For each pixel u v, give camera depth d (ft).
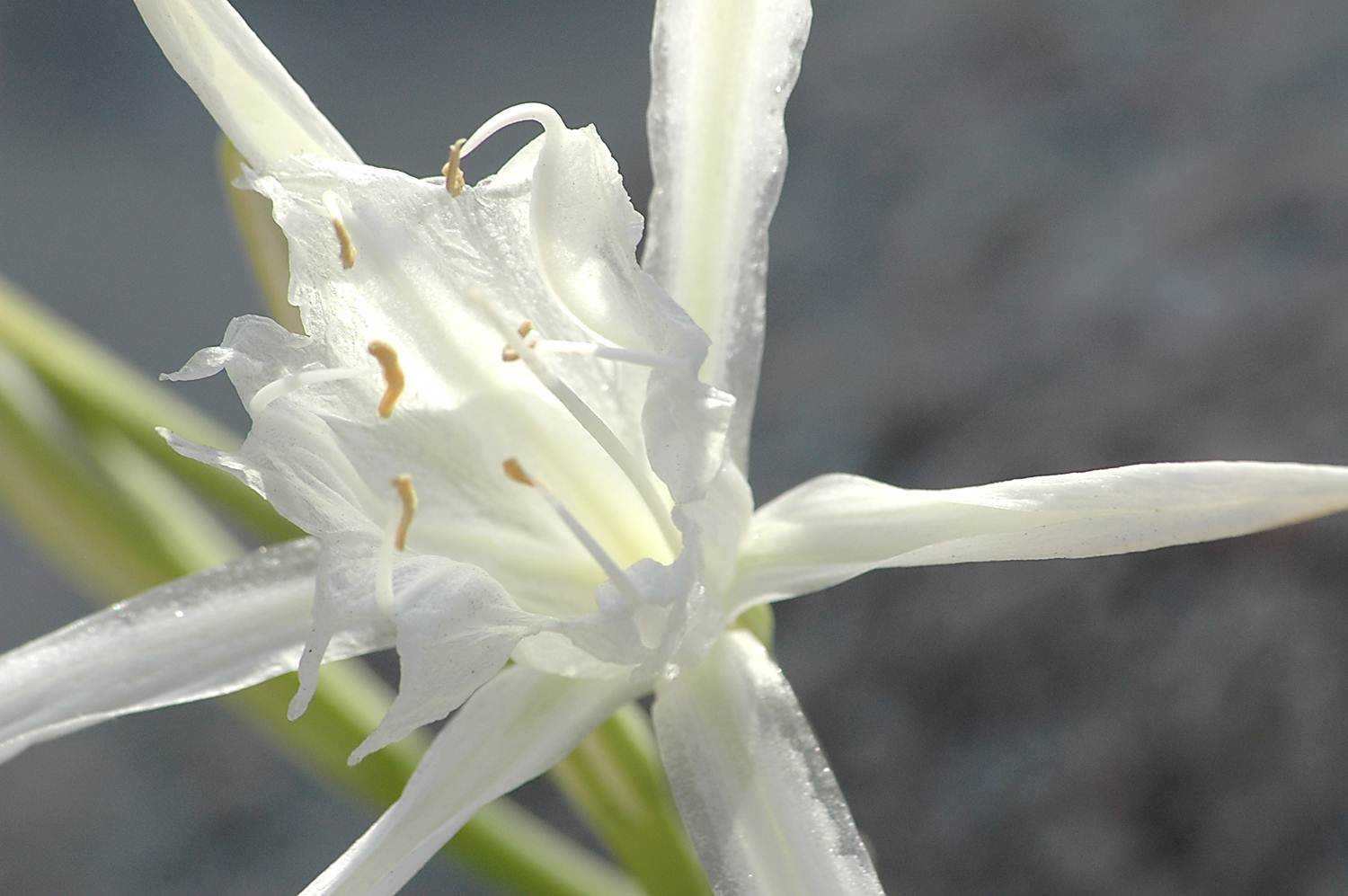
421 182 1.11
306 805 2.28
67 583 3.29
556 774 1.22
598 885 1.25
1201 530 1.07
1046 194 2.42
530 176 1.12
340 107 5.32
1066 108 2.58
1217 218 2.19
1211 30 2.56
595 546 1.09
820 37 3.22
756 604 1.12
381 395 1.11
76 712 1.10
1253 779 1.69
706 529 1.12
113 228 4.86
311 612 1.12
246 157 1.11
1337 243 2.07
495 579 1.11
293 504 1.08
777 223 2.72
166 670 1.11
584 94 5.05
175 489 1.27
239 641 1.12
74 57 5.43
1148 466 1.08
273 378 1.09
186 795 2.34
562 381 1.11
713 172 1.14
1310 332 1.96
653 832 1.21
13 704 1.10
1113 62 2.61
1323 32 2.44
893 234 2.53
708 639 1.12
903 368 2.27
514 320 1.12
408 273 1.11
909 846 1.83
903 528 1.11
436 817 1.09
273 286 1.16
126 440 1.26
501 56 5.43
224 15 1.10
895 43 2.99
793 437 2.27
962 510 1.10
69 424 1.25
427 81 5.39
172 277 4.64
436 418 1.12
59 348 1.25
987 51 2.81
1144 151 2.41
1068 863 1.74
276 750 2.36
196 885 2.23
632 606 1.09
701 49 1.14
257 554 1.13
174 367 4.22
